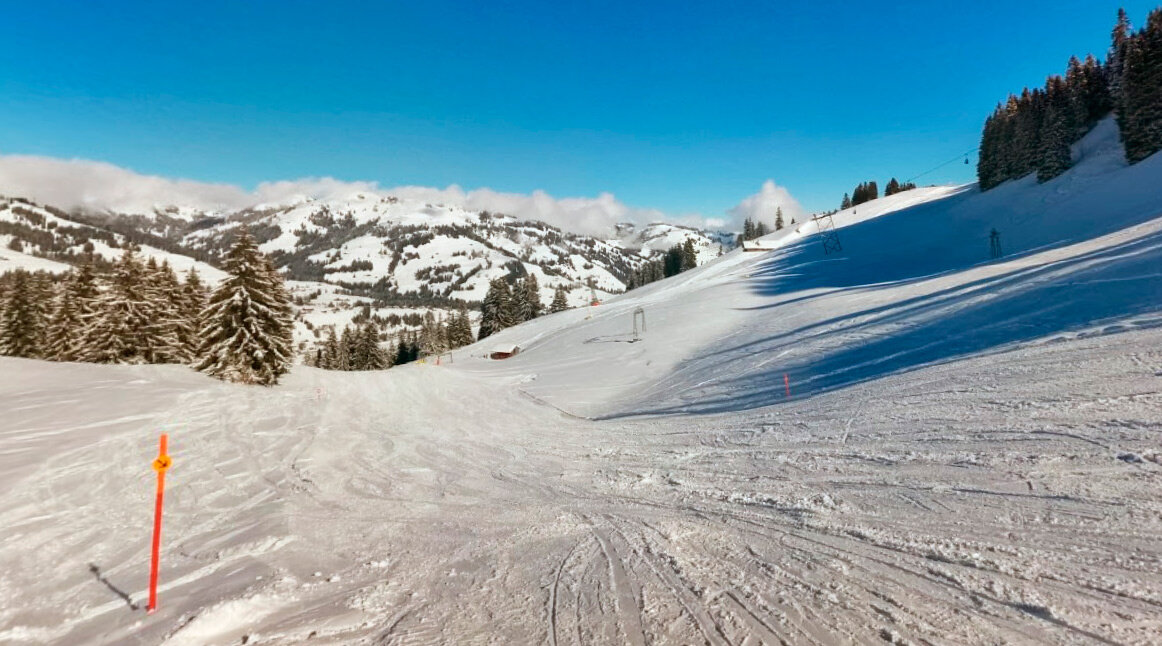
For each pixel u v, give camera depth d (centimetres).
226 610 452
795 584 474
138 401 1856
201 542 692
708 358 2756
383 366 7994
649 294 6706
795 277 5150
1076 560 445
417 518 797
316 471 1146
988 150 7331
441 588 521
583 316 6166
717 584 491
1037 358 1138
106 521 779
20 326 4009
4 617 486
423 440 1551
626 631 420
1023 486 608
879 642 376
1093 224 3741
